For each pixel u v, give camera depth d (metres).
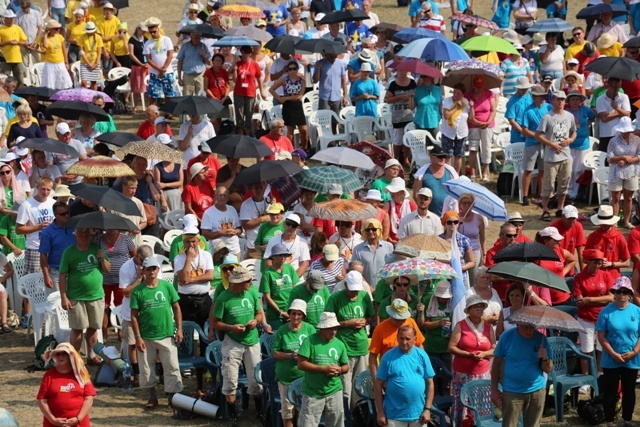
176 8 79.44
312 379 27.97
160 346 30.92
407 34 54.16
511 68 54.78
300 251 34.88
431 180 39.38
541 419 31.34
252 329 30.53
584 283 33.06
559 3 66.56
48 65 56.81
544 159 44.97
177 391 31.12
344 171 38.19
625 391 30.48
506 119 50.00
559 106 44.69
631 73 45.72
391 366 27.22
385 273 30.19
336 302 30.27
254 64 51.16
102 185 38.81
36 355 34.28
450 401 30.22
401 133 49.69
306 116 53.75
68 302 33.03
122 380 33.03
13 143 46.56
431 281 31.11
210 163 42.34
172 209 42.00
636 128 45.81
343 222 35.38
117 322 36.16
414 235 32.59
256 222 38.72
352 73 53.50
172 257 35.69
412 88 49.44
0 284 37.19
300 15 63.69
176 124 56.97
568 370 32.50
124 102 59.28
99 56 58.62
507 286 33.22
